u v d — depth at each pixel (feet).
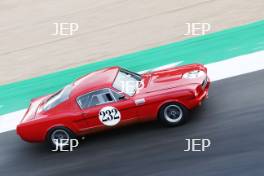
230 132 128.26
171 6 231.71
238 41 187.01
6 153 147.13
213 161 118.21
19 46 227.40
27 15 253.44
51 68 203.62
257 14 206.28
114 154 131.54
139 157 127.13
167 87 135.54
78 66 199.21
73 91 139.95
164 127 137.69
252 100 141.69
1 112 177.27
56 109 139.23
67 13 246.47
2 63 217.15
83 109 137.08
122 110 134.82
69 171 129.29
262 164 112.88
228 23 204.74
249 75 158.61
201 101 136.15
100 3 250.16
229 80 158.71
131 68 186.91
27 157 142.10
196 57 183.21
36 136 139.33
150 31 213.87
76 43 218.59
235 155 118.52
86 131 138.62
